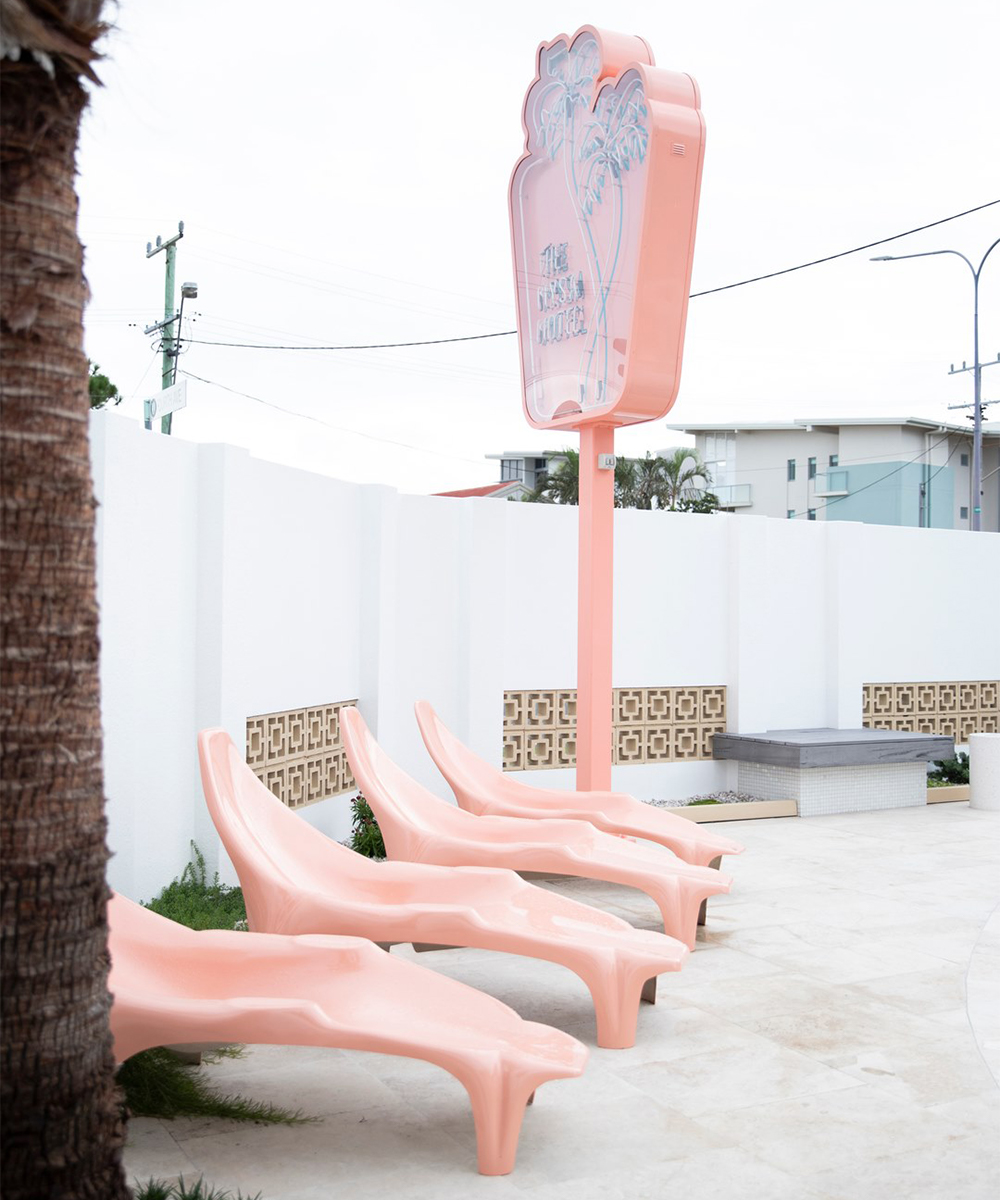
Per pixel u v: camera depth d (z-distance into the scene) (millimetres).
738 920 6176
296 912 4211
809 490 32062
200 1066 3965
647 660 9719
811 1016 4602
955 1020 4559
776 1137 3449
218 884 6309
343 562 8023
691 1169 3229
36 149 2213
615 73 7121
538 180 7891
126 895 5648
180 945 3641
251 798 4656
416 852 5609
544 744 9242
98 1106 2264
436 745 7082
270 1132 3461
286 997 3469
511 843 5668
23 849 2172
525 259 8094
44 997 2188
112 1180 2277
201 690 6391
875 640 11156
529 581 9141
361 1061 4090
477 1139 3221
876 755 9648
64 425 2238
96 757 2311
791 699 10562
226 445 6379
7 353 2176
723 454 33562
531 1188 3102
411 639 8586
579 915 4609
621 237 6984
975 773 10055
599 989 4191
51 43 2164
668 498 29438
